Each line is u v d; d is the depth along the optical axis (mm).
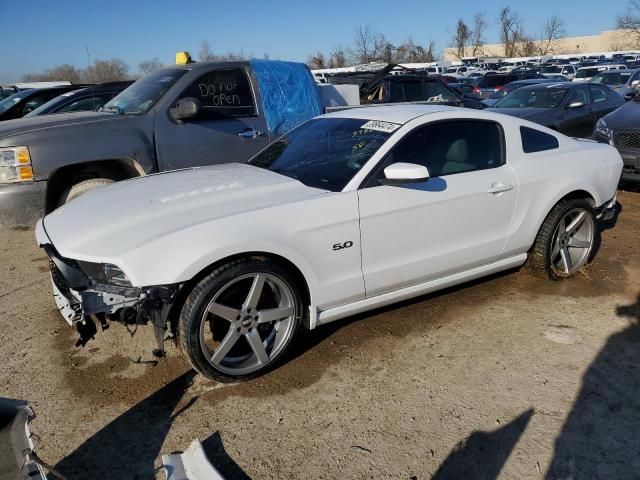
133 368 3275
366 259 3312
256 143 5723
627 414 2803
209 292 2797
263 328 3199
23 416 2000
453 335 3619
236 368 3039
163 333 2760
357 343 3521
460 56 55188
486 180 3779
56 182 4879
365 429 2713
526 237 4113
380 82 9711
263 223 2926
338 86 7234
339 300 3293
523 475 2412
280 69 5988
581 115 9859
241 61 5770
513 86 17031
